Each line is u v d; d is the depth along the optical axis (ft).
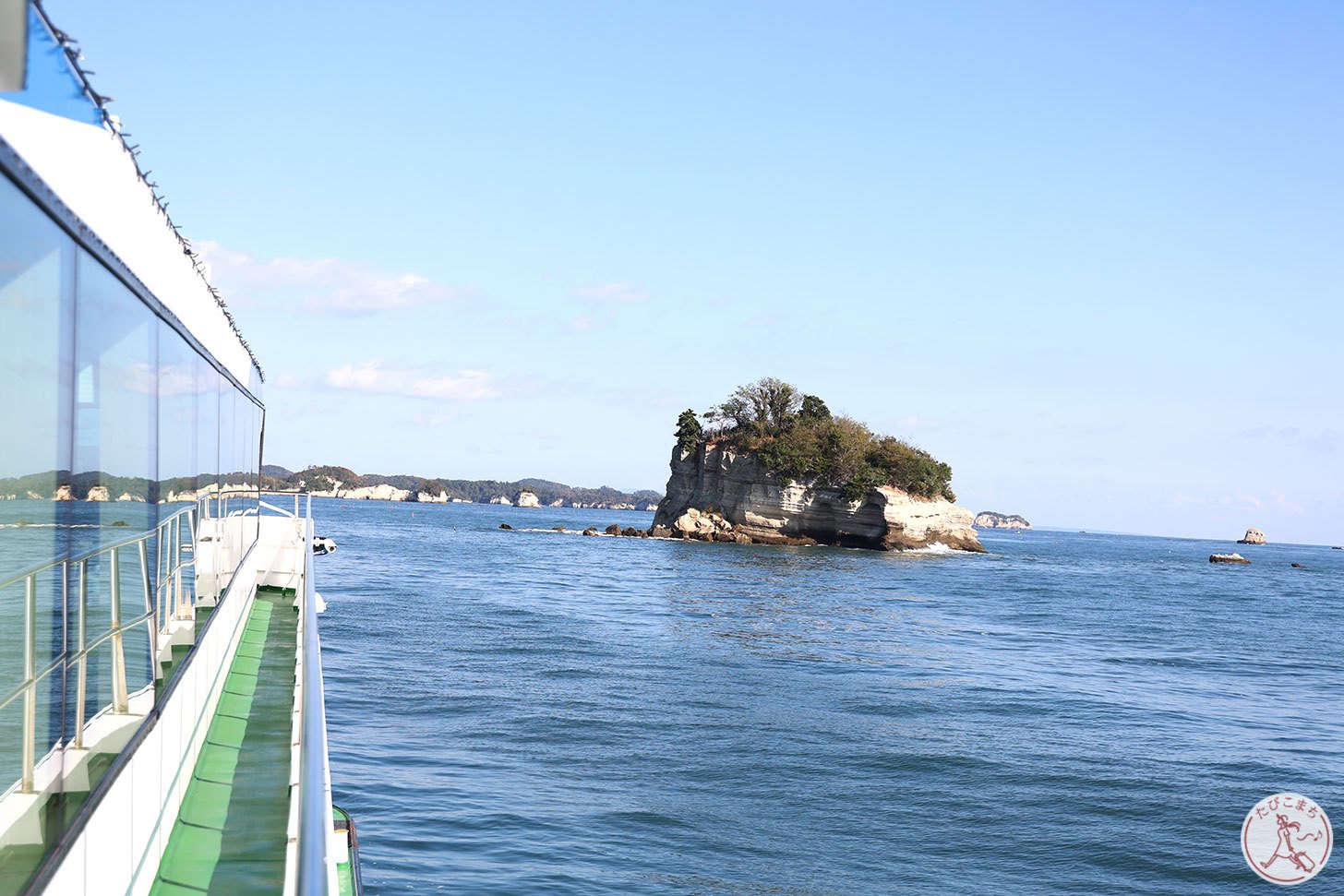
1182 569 504.43
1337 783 90.99
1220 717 120.88
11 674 12.18
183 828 24.30
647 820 67.67
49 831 13.78
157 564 21.97
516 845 60.80
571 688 112.57
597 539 508.94
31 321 12.26
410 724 90.17
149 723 20.65
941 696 124.36
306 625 22.09
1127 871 65.82
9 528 11.83
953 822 73.15
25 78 10.01
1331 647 199.21
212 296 33.40
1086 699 127.34
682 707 106.32
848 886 59.72
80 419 14.84
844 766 86.02
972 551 491.31
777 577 312.09
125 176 17.38
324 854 7.83
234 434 43.86
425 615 173.37
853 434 475.72
